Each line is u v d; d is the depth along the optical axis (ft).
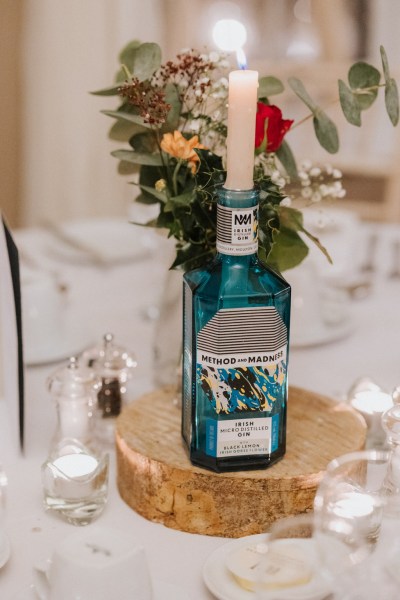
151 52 2.92
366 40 9.00
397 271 5.18
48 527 2.70
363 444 2.86
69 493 2.68
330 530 2.22
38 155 9.43
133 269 5.29
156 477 2.69
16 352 2.96
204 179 2.71
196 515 2.67
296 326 4.11
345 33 8.73
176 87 2.91
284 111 8.49
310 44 8.91
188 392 2.69
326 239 5.14
